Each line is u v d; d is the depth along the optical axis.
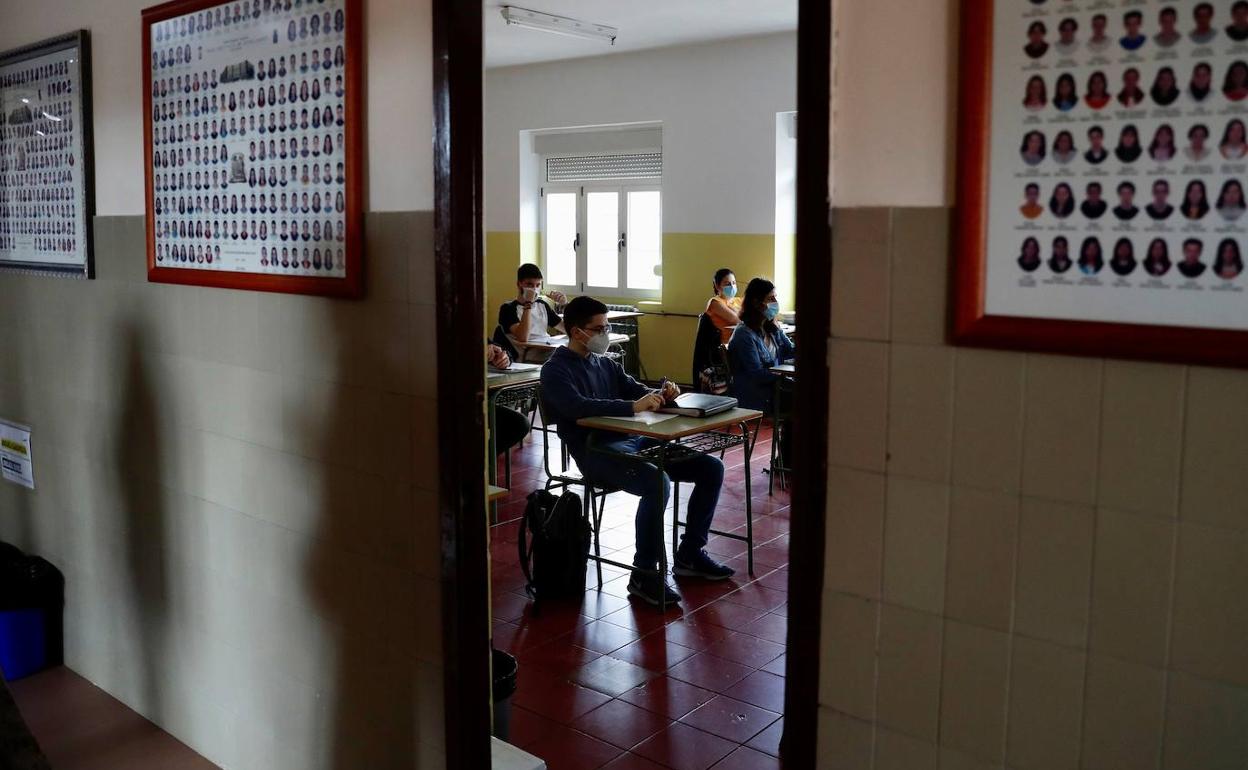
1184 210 1.21
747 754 2.93
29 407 3.61
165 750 3.04
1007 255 1.34
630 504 5.44
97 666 3.44
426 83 2.12
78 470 3.38
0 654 3.47
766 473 6.04
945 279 1.40
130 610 3.23
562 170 10.21
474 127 2.10
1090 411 1.31
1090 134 1.27
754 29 8.09
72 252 3.26
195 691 3.00
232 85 2.57
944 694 1.47
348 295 2.31
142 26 2.85
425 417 2.21
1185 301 1.22
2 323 3.71
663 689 3.32
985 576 1.41
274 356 2.57
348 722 2.51
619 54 9.33
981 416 1.39
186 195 2.76
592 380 4.26
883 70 1.43
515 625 3.84
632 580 4.11
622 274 9.87
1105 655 1.33
